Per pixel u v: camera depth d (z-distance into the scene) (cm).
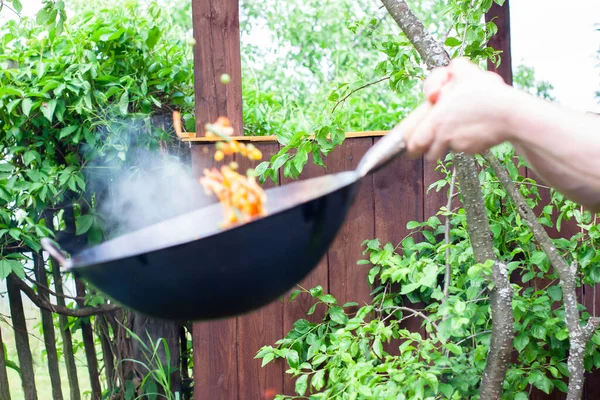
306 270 78
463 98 70
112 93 241
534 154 72
